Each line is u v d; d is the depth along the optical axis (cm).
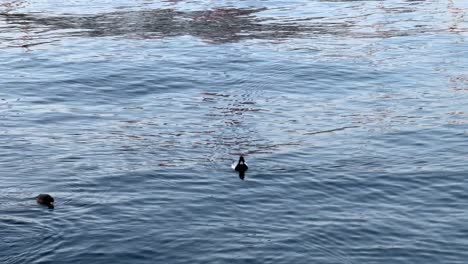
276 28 4303
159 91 3080
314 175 2150
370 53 3712
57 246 1672
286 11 4828
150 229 1769
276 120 2700
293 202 1959
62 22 4412
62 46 3812
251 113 2788
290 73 3350
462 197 2009
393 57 3634
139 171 2166
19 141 2433
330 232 1775
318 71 3381
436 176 2152
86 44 3862
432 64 3494
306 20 4544
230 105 2891
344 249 1695
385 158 2302
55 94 3003
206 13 4719
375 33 4178
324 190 2045
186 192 2011
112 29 4231
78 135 2506
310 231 1775
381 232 1784
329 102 2931
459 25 4388
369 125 2631
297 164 2239
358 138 2491
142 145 2406
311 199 1981
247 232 1766
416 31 4228
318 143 2441
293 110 2828
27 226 1766
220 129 2588
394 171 2189
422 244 1725
